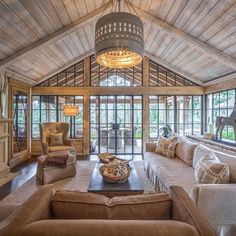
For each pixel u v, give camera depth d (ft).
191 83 21.79
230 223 6.36
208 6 10.62
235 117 12.66
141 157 20.38
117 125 22.11
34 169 15.98
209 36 12.99
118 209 3.56
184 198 3.66
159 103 22.07
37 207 3.32
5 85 15.69
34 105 21.79
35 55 16.02
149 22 14.46
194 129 22.35
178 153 13.09
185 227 2.69
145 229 2.63
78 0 11.98
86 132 21.61
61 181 12.77
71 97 21.94
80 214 3.54
